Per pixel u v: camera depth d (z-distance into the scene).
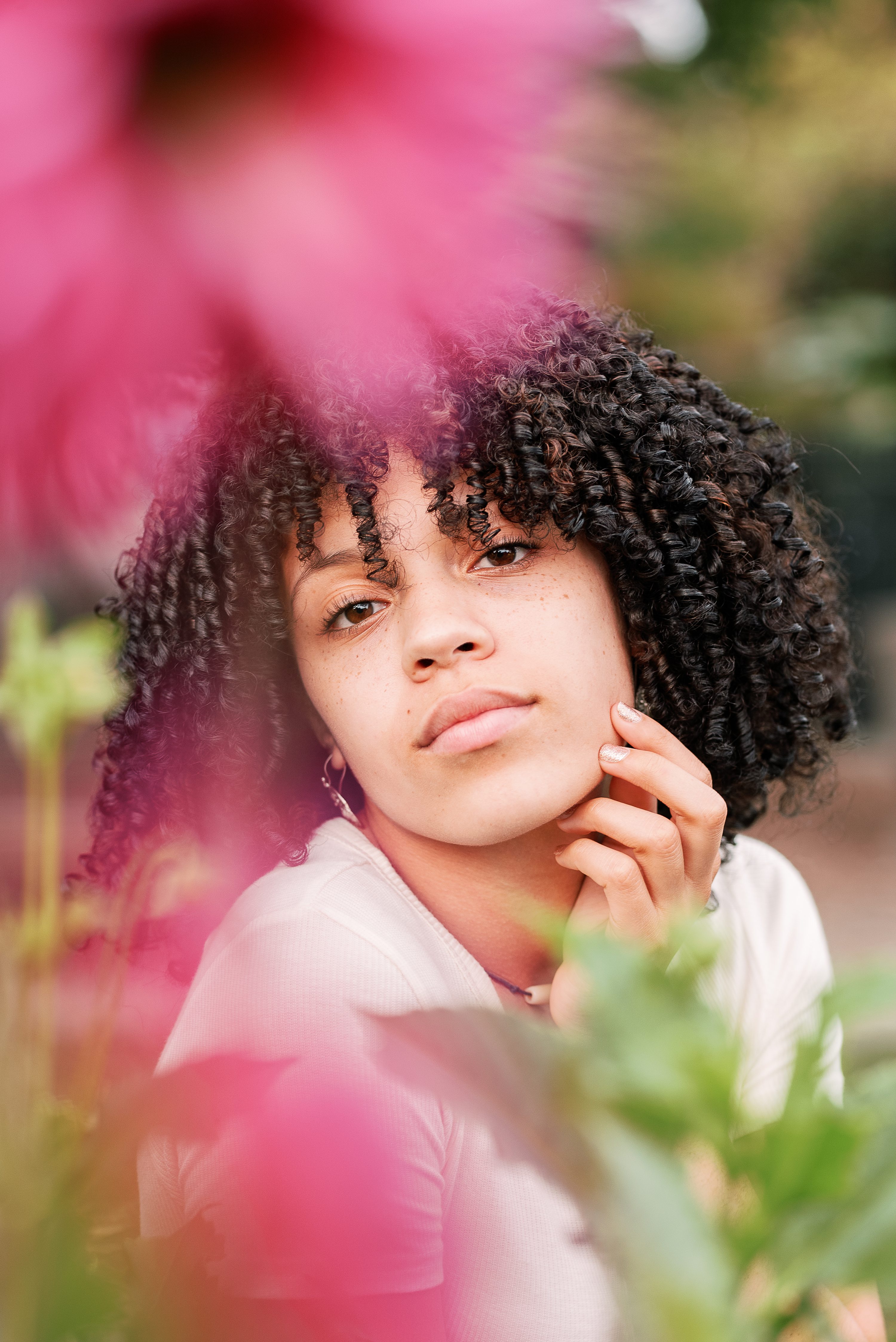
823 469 6.72
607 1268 0.21
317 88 0.16
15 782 3.54
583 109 0.16
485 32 0.15
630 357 1.00
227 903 1.04
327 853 0.97
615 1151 0.19
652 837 0.91
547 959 1.00
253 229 0.15
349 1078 0.22
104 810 1.08
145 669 1.02
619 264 0.44
